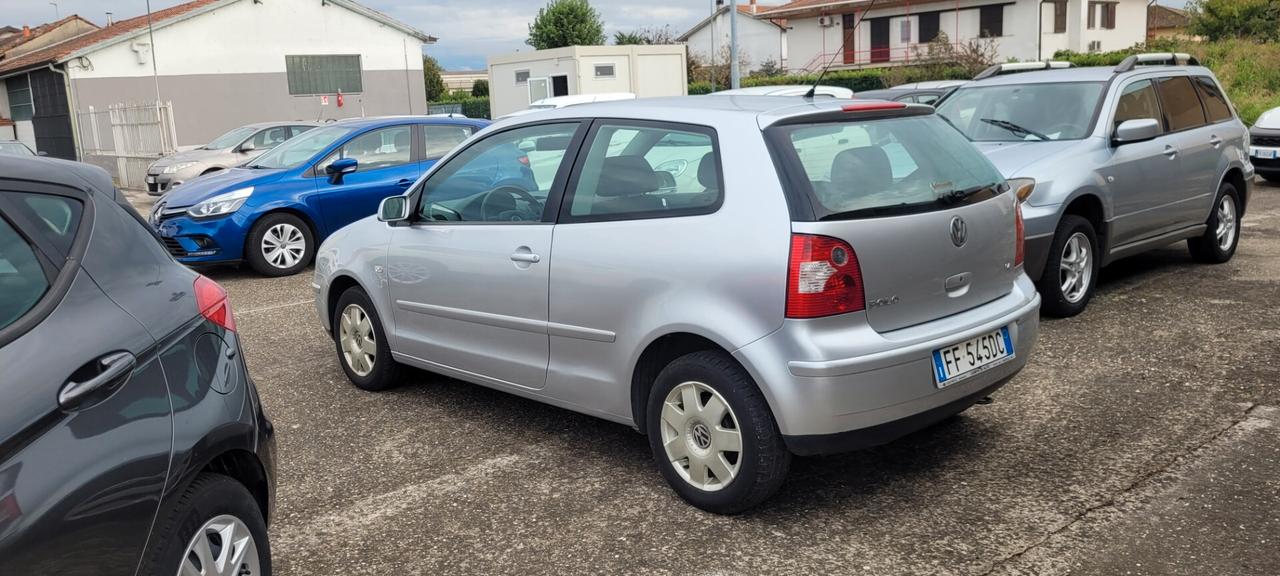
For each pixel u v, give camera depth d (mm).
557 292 4043
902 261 3473
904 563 3266
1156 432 4297
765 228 3389
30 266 2357
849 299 3338
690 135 3738
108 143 24078
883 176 3604
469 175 4613
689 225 3590
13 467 2029
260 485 2971
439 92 67188
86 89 28453
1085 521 3502
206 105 30422
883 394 3371
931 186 3699
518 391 4402
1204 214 7500
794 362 3299
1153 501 3629
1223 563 3166
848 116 3781
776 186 3418
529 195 4277
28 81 32594
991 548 3342
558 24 55625
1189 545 3291
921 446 4270
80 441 2184
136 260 2684
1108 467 3955
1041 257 6066
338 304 5473
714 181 3594
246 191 9258
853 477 3977
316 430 4832
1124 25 46219
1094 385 4961
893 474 3988
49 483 2084
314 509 3902
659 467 3830
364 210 9867
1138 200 6719
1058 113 6910
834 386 3287
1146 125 6426
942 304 3646
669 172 3752
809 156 3516
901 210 3504
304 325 7152
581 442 4523
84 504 2148
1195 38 41000
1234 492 3664
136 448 2312
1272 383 4844
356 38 32938
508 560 3416
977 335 3666
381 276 5047
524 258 4168
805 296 3291
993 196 3926
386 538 3623
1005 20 42969
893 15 46250
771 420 3438
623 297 3770
